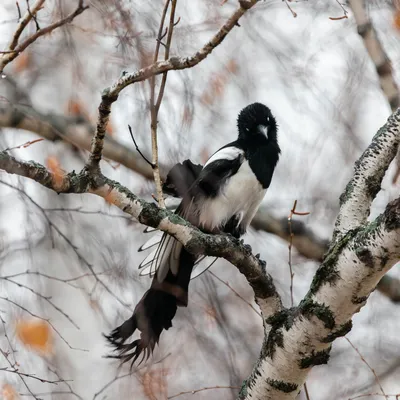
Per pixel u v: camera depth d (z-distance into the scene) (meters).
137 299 11.12
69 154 12.05
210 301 12.69
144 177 12.48
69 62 11.99
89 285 11.01
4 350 10.34
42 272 10.98
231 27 7.20
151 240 10.27
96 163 8.05
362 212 8.02
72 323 10.52
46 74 12.20
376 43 11.77
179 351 12.55
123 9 11.03
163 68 7.62
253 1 6.99
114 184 8.15
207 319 12.92
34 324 10.38
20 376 9.75
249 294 13.83
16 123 11.88
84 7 7.90
